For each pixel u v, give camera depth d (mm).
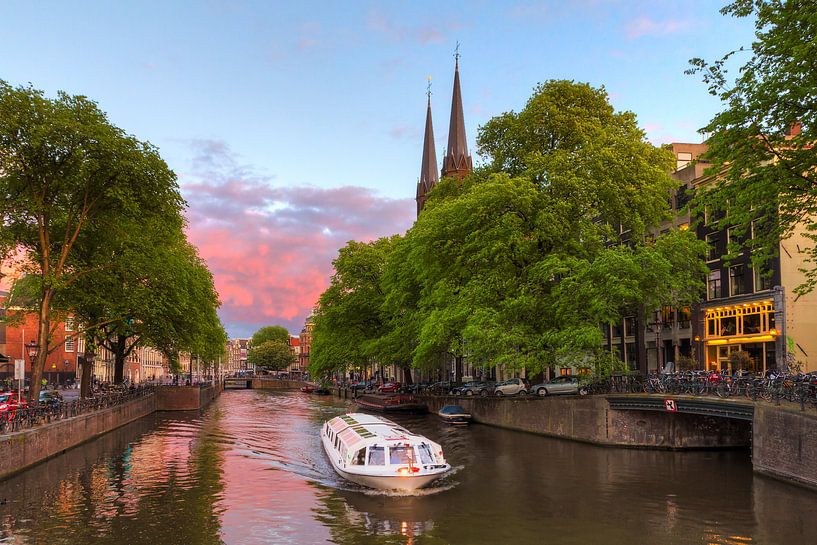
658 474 25828
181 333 48000
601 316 32906
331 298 65938
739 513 19578
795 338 39125
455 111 112750
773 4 20266
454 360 77750
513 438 37781
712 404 27703
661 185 37000
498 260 37000
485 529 18438
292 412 61094
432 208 50000
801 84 19281
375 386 81312
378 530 18359
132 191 34594
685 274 35062
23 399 35438
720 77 21641
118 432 40844
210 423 48844
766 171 20859
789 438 22875
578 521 19156
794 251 39875
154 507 20703
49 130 30844
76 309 41594
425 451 25078
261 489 23609
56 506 20547
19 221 35219
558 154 37094
